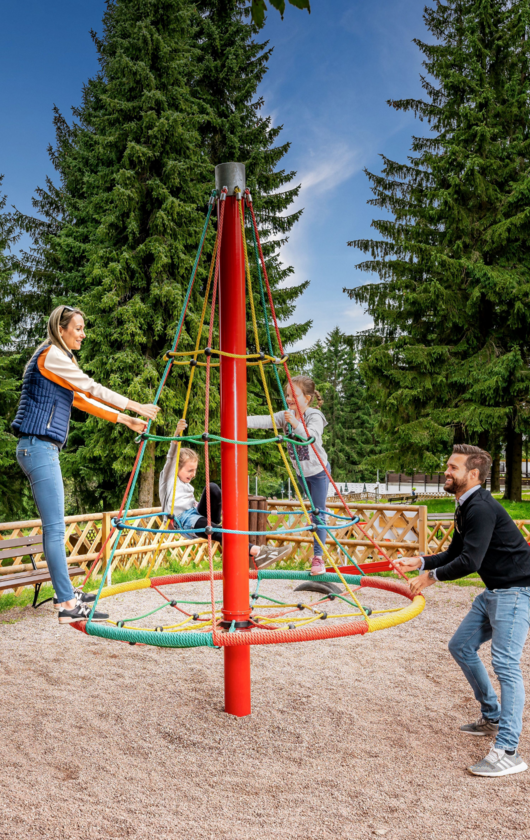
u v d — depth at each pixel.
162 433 15.63
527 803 2.49
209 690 3.99
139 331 15.26
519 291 18.94
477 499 3.04
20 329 20.62
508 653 2.90
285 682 4.17
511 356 18.33
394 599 6.98
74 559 7.55
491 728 3.23
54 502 3.10
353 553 9.12
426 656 4.84
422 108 22.66
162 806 2.46
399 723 3.43
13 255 20.34
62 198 20.67
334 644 5.21
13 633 5.50
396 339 21.17
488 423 18.92
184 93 17.48
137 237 16.78
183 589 7.50
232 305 3.49
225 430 3.45
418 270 21.42
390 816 2.39
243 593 3.50
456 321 20.20
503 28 22.06
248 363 3.51
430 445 19.66
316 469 4.56
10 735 3.21
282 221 19.80
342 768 2.84
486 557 3.02
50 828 2.26
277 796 2.56
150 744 3.12
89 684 4.11
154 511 8.62
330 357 63.03
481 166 20.52
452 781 2.71
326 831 2.27
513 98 21.38
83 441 17.73
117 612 6.19
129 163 16.69
